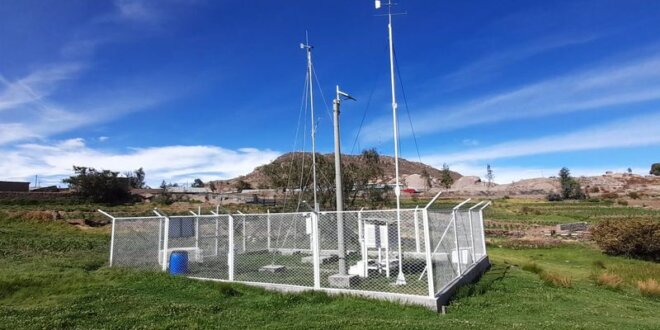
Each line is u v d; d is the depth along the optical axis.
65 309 7.89
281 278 10.88
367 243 10.67
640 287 12.28
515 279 12.76
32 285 9.63
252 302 8.85
